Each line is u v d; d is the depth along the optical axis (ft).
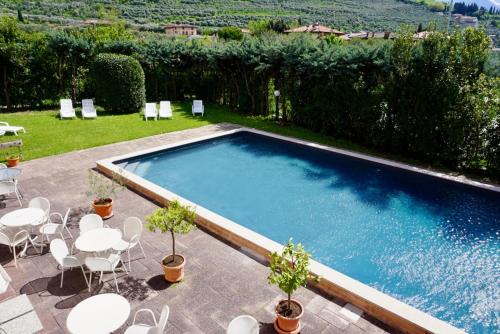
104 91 62.44
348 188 37.63
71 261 19.26
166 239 25.14
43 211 24.50
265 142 51.90
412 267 25.20
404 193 36.40
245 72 63.77
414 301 22.08
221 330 17.33
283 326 16.98
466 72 37.19
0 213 28.40
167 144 46.24
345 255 26.58
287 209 33.47
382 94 44.24
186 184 38.75
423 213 32.35
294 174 41.39
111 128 53.42
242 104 67.62
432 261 25.82
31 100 65.92
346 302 19.34
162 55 73.20
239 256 23.35
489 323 20.39
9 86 63.05
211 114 65.05
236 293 19.90
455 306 21.62
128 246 21.62
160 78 75.36
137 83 63.00
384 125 44.91
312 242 28.25
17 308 18.11
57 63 66.49
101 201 28.37
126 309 15.43
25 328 17.02
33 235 25.32
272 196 36.09
